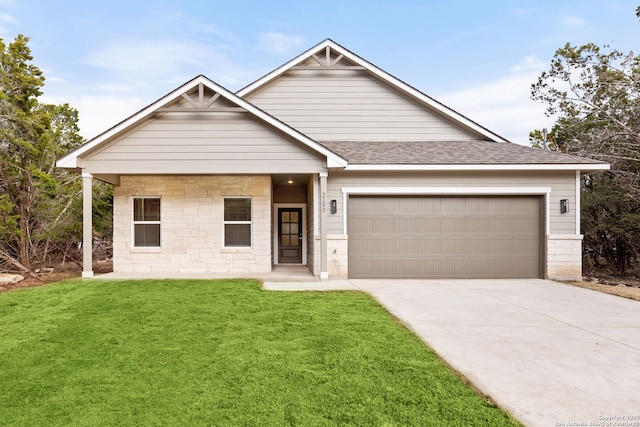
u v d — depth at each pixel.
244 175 10.72
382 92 12.22
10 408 2.93
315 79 12.19
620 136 13.14
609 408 2.92
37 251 12.02
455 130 12.23
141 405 2.96
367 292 7.74
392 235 9.98
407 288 8.34
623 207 12.70
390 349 4.20
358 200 10.01
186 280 8.94
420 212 10.01
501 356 4.06
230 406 2.92
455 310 6.22
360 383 3.33
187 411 2.85
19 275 9.59
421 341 4.51
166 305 6.32
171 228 10.74
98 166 9.18
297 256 13.59
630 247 13.44
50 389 3.25
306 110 12.14
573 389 3.25
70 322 5.34
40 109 11.00
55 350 4.23
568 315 5.94
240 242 10.92
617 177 12.72
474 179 9.92
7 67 10.24
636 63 13.35
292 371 3.59
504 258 9.98
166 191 10.76
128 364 3.80
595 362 3.91
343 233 9.84
